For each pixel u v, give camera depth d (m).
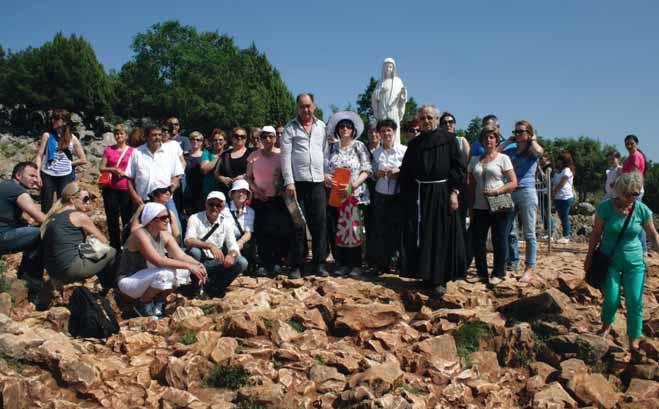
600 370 5.00
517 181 6.84
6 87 48.97
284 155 6.61
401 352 5.02
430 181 6.14
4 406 4.00
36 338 4.66
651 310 6.16
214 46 58.97
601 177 58.12
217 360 4.66
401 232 6.32
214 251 6.12
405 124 7.29
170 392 4.23
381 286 6.45
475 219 6.67
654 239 5.08
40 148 8.04
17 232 6.32
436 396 4.45
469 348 5.27
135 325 5.47
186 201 8.16
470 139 54.03
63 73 50.28
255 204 7.05
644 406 4.45
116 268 6.41
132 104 56.19
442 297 6.09
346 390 4.24
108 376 4.50
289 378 4.46
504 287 6.38
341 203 6.83
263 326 5.22
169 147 7.42
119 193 7.55
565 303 5.96
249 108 56.12
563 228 11.91
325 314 5.67
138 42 55.84
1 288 5.99
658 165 62.19
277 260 7.27
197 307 5.69
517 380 4.94
